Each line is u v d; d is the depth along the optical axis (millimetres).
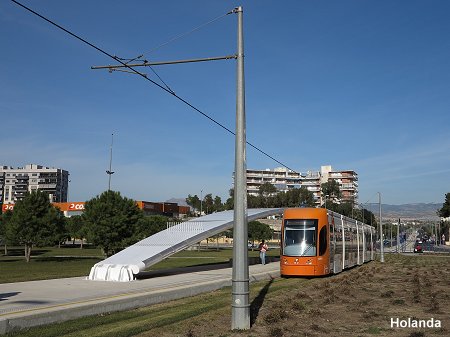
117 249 41625
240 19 12031
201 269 28156
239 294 11055
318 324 11680
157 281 20391
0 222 58875
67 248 79062
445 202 129125
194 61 12875
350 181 163625
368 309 14195
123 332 10500
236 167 11500
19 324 10617
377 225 134250
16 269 31219
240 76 11805
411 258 58312
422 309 14242
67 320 11930
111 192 41688
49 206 43438
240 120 11617
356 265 39031
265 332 10641
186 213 130625
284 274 25797
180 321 12062
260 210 35969
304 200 119000
